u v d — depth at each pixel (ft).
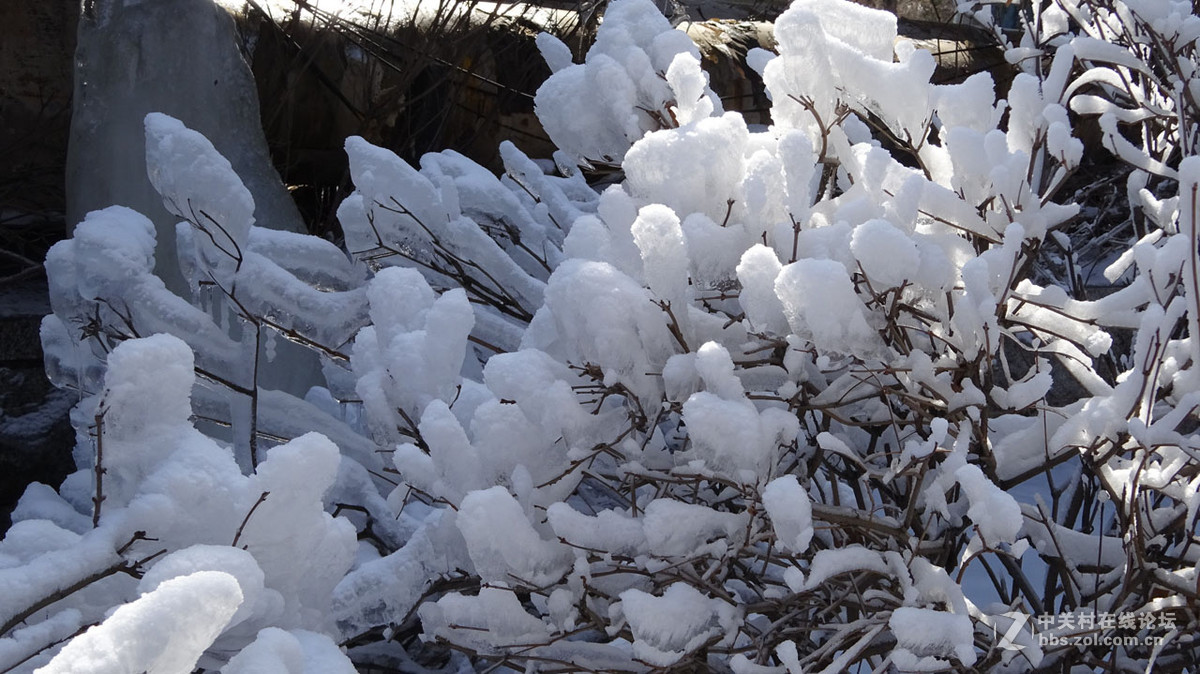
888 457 5.86
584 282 5.18
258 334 6.42
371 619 5.26
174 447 4.65
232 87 9.70
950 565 5.74
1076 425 5.29
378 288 5.67
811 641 5.62
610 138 6.04
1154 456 5.59
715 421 4.93
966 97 5.56
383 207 6.37
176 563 4.30
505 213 6.91
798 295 4.92
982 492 4.78
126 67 9.10
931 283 5.14
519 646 5.18
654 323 5.19
